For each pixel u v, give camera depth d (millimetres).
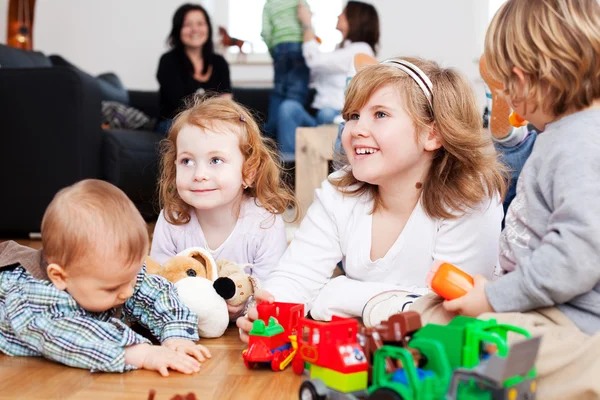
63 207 922
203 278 1181
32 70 2447
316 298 1235
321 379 756
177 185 1334
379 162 1128
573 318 854
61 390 846
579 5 896
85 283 933
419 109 1129
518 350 622
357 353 757
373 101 1127
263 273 1386
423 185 1191
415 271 1221
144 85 4668
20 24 3945
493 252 1197
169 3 4594
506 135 1490
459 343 715
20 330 968
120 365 921
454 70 1216
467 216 1177
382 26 4438
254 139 1374
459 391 654
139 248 937
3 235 2596
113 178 2742
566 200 828
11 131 2475
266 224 1398
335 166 1536
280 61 3365
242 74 4500
